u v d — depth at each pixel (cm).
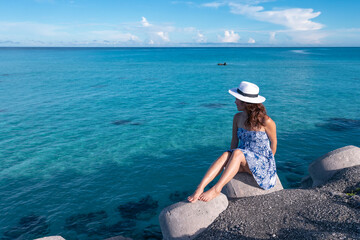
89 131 1350
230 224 361
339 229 317
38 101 2125
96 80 3447
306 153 998
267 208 384
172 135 1265
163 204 711
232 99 2167
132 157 1013
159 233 602
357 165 495
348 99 2064
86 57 10262
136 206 705
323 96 2202
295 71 4403
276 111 1683
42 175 880
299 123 1398
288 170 863
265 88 2655
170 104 1988
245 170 427
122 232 608
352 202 370
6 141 1209
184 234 358
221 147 1098
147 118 1595
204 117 1605
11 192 780
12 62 7081
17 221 654
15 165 957
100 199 740
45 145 1156
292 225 340
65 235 603
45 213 684
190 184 809
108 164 955
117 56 11262
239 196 429
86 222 647
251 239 326
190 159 984
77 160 995
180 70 4750
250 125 394
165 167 922
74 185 815
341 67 5156
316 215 353
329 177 501
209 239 343
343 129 1288
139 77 3747
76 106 1944
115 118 1602
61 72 4466
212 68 5116
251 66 5538
